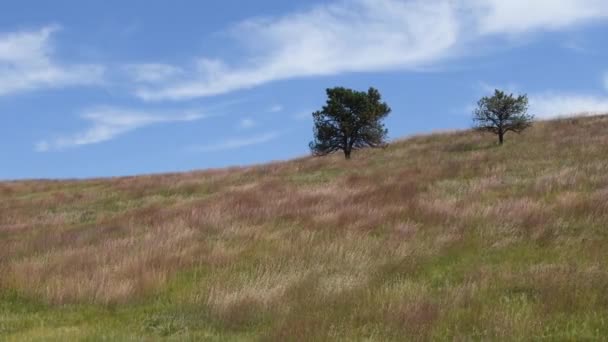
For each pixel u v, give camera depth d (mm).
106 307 8859
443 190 18422
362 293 8375
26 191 36531
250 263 10789
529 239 11336
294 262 10398
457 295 7930
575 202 13469
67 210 25266
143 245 12641
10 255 13945
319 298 8203
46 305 9125
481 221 12945
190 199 23703
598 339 6371
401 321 7082
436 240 11586
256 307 8047
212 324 7719
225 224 14891
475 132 39938
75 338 7156
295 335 6762
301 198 18328
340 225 13648
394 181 21594
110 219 19812
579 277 8234
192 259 11102
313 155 38781
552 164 22188
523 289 8289
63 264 11367
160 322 7945
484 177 20547
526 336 6480
